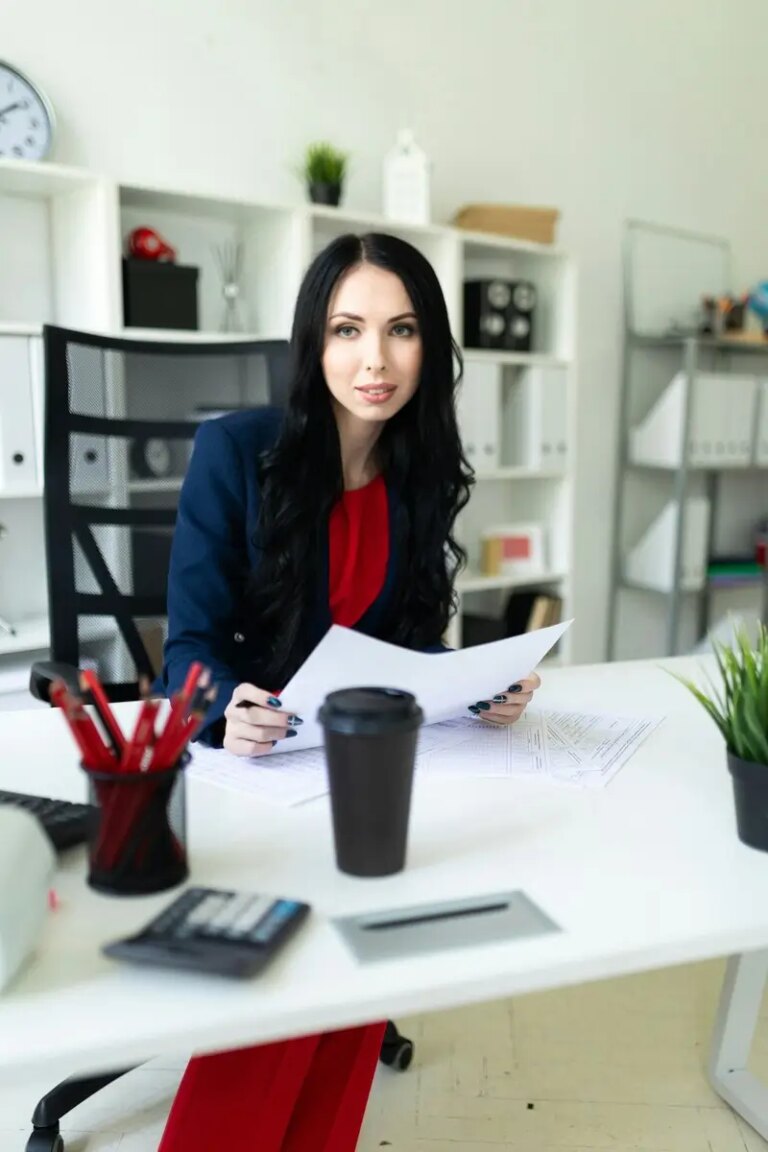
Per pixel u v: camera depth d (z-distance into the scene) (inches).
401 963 22.4
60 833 28.4
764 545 146.9
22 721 43.3
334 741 26.0
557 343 126.4
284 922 23.4
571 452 126.2
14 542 100.2
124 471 64.6
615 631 148.6
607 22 134.3
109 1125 54.6
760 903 25.7
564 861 28.3
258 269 106.1
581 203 136.1
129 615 60.3
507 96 127.1
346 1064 36.7
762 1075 60.0
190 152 104.7
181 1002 20.9
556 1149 53.1
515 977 22.2
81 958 22.7
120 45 99.0
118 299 90.0
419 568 53.2
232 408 67.1
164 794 25.6
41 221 97.4
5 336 85.1
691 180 147.1
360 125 116.0
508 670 37.1
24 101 91.6
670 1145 53.6
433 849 29.1
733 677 30.0
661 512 152.6
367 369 44.5
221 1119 32.4
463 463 53.9
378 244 45.2
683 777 36.1
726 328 140.3
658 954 23.5
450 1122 55.2
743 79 150.1
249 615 51.5
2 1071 18.9
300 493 49.3
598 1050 62.1
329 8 111.7
